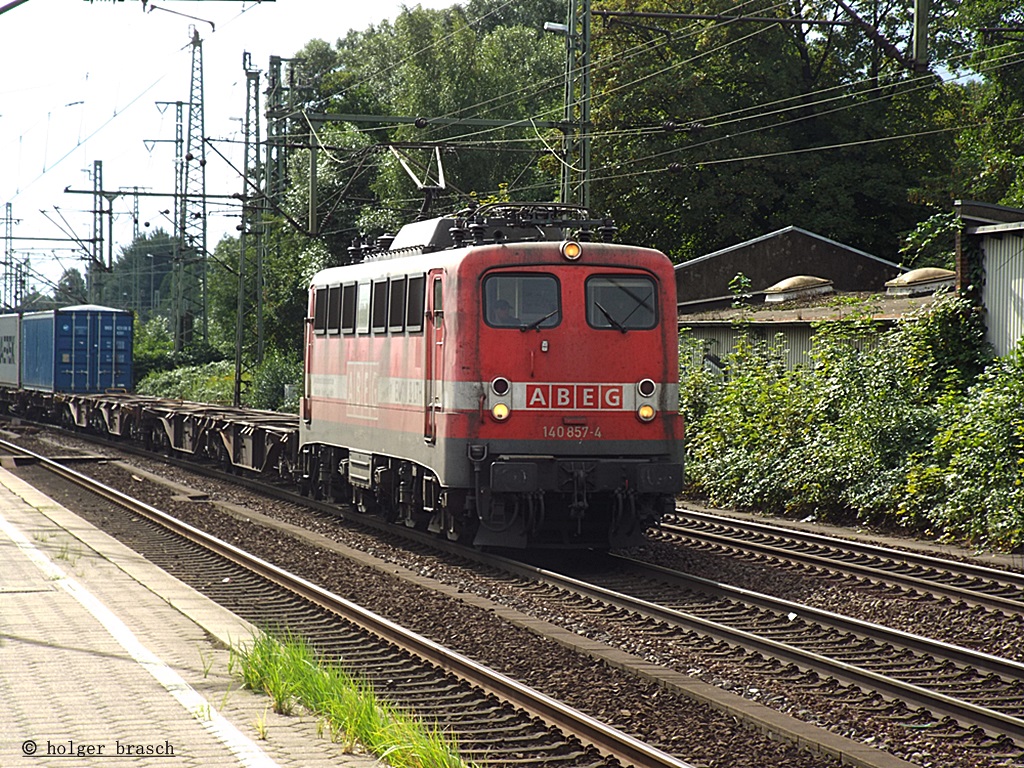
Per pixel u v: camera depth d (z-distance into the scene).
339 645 12.63
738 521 22.41
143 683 9.73
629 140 54.78
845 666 11.30
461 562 18.20
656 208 55.66
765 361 29.17
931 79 54.62
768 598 14.84
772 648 12.24
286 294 68.88
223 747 8.04
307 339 24.41
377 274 20.55
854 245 56.78
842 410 25.45
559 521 18.33
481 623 13.62
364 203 63.62
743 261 47.62
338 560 18.25
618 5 55.50
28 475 31.14
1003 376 22.56
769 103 53.75
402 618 13.98
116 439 45.72
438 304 18.02
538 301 17.56
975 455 21.22
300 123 66.62
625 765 8.55
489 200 45.97
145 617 12.48
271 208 39.97
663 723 9.85
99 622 12.12
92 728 8.42
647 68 53.53
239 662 10.36
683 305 46.38
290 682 9.49
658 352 17.89
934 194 51.62
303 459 25.42
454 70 63.91
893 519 22.95
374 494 21.86
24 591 13.85
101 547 17.77
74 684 9.64
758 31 52.09
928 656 12.28
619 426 17.62
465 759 8.70
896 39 56.56
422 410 18.38
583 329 17.59
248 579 16.61
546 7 88.44
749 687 11.19
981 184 50.19
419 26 69.19
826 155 56.78
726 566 17.95
